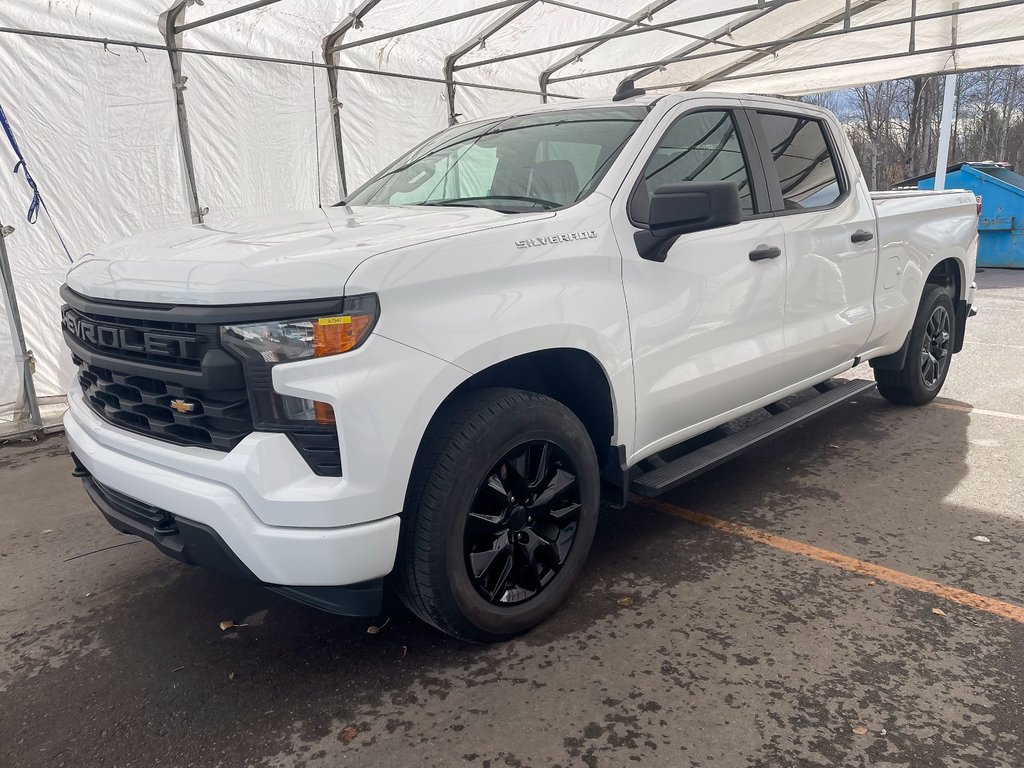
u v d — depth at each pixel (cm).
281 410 222
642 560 338
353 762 220
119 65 629
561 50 922
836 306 422
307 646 281
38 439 563
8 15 580
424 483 243
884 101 3625
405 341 227
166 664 272
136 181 654
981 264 1538
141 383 252
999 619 283
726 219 276
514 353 254
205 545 234
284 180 744
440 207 324
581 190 305
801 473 438
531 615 277
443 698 247
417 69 841
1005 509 380
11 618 307
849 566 327
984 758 213
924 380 548
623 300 293
